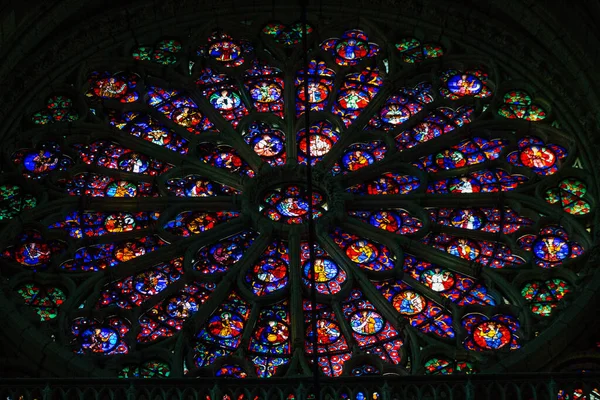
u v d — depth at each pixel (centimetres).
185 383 3128
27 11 3881
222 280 3538
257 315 3478
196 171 3819
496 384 3123
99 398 3111
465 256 3644
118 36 4091
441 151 3875
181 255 3622
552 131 3878
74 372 3303
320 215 3716
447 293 3556
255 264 3600
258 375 3372
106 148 3872
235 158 3872
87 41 4047
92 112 3947
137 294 3553
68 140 3866
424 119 3950
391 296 3541
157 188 3775
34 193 3750
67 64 4000
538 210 3716
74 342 3412
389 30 4144
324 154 3872
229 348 3431
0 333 3359
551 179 3772
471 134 3894
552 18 3934
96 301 3512
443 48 4109
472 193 3741
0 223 3662
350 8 4162
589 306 3409
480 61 4050
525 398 3142
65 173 3791
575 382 3122
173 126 3922
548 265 3603
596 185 3738
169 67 4050
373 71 4062
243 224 3684
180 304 3519
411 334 3409
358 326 3469
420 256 3619
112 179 3803
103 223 3706
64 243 3656
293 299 3475
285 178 3775
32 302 3512
